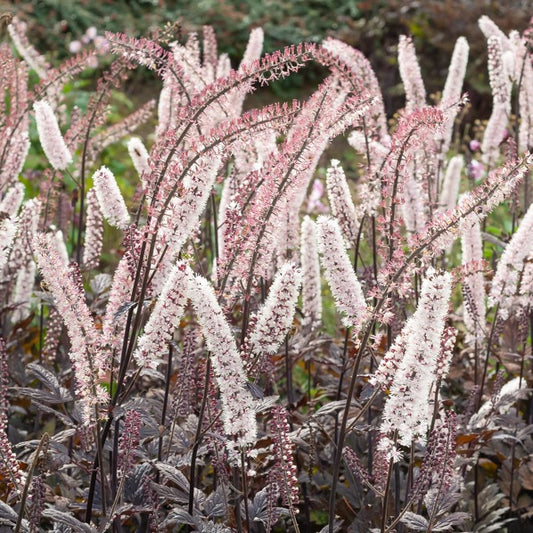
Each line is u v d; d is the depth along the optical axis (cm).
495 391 531
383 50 2028
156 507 421
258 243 396
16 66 609
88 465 467
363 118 530
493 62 700
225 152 384
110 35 422
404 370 352
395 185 436
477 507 557
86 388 386
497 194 364
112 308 425
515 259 535
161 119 607
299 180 388
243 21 2164
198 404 507
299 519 561
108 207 447
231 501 458
